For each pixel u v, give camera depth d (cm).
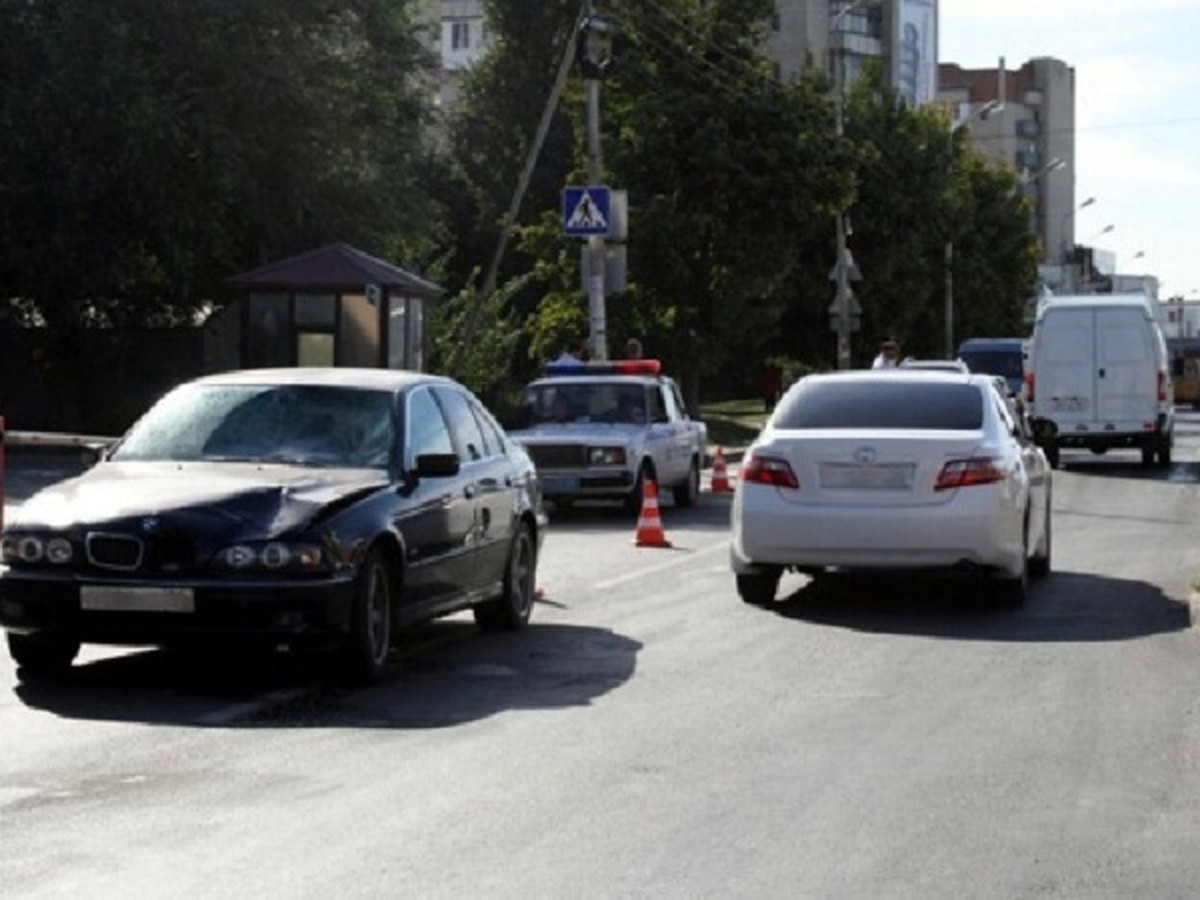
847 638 2284
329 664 1931
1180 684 1944
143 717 1733
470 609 2352
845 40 19962
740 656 2138
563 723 1716
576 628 2372
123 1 6406
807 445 2520
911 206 10944
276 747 1596
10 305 6788
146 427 2095
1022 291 14412
